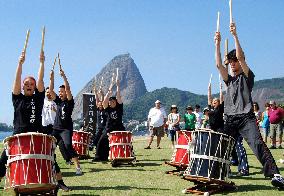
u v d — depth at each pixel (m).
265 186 8.68
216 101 10.03
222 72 8.24
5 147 7.09
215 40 8.23
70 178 9.92
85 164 13.08
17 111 7.42
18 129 7.39
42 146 6.88
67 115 10.52
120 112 13.52
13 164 6.84
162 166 12.33
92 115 21.14
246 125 8.06
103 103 13.59
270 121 20.00
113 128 13.43
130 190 8.16
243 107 8.08
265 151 7.94
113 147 12.65
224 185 8.11
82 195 7.67
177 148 10.96
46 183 6.77
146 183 9.09
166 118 20.30
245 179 9.77
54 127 10.61
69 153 10.48
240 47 7.92
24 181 6.68
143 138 31.77
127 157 12.54
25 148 6.80
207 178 7.96
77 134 14.39
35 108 7.47
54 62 10.10
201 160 8.17
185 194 7.76
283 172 10.66
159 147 20.38
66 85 10.39
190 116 20.64
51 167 6.96
